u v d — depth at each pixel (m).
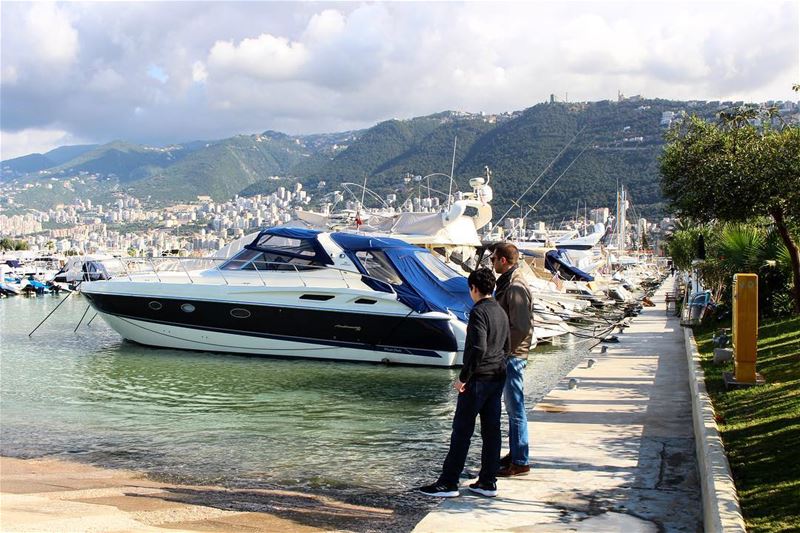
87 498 7.42
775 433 7.12
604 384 12.13
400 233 24.47
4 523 6.45
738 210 15.52
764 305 18.20
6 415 12.17
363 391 14.20
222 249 22.28
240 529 6.17
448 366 16.92
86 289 20.19
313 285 17.86
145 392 14.22
